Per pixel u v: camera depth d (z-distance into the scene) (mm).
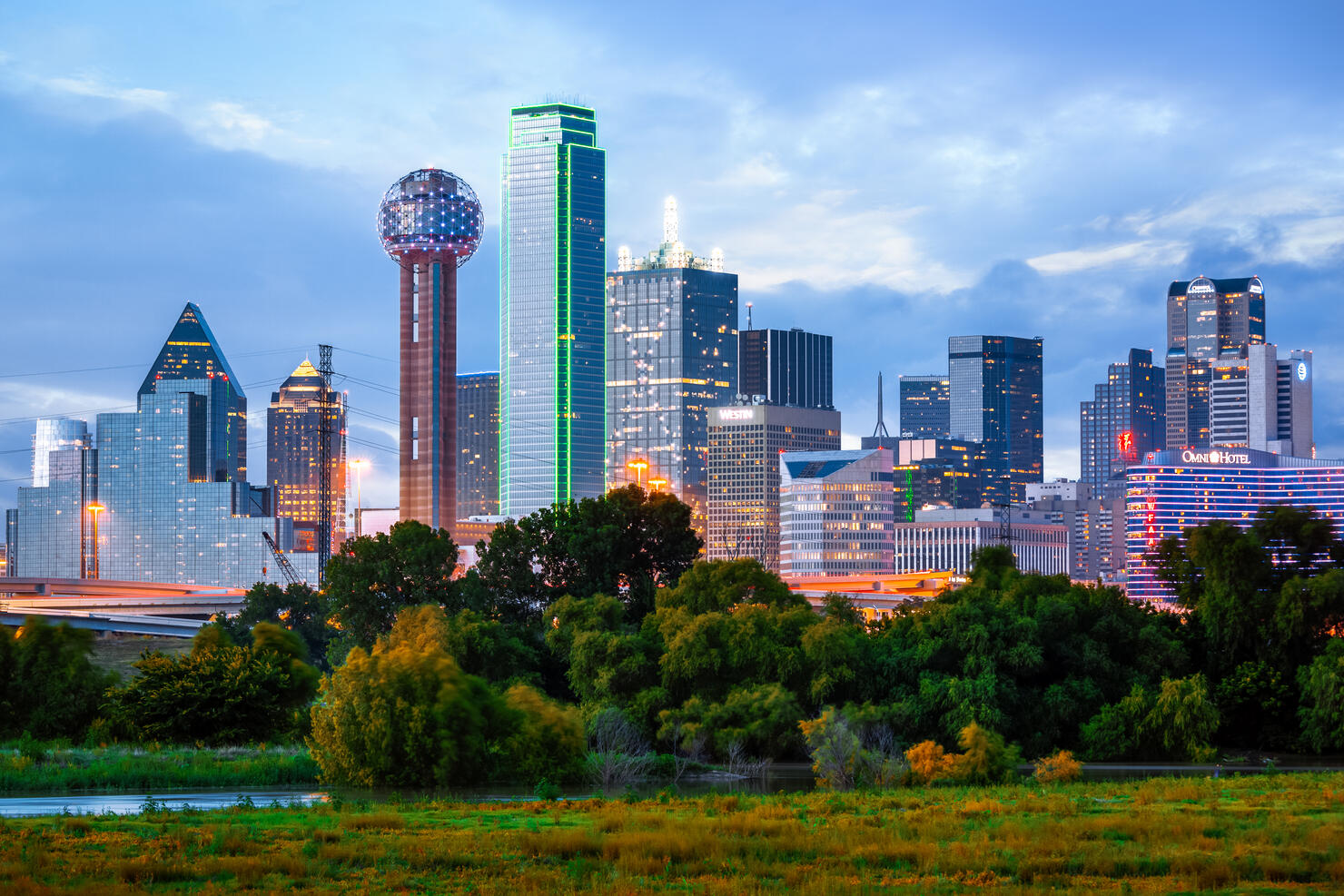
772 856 67000
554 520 190000
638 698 146875
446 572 184375
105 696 144500
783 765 137000
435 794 108312
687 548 193875
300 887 60906
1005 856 66125
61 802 99062
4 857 66188
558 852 69062
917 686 147875
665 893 58594
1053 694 147625
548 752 118375
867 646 154375
